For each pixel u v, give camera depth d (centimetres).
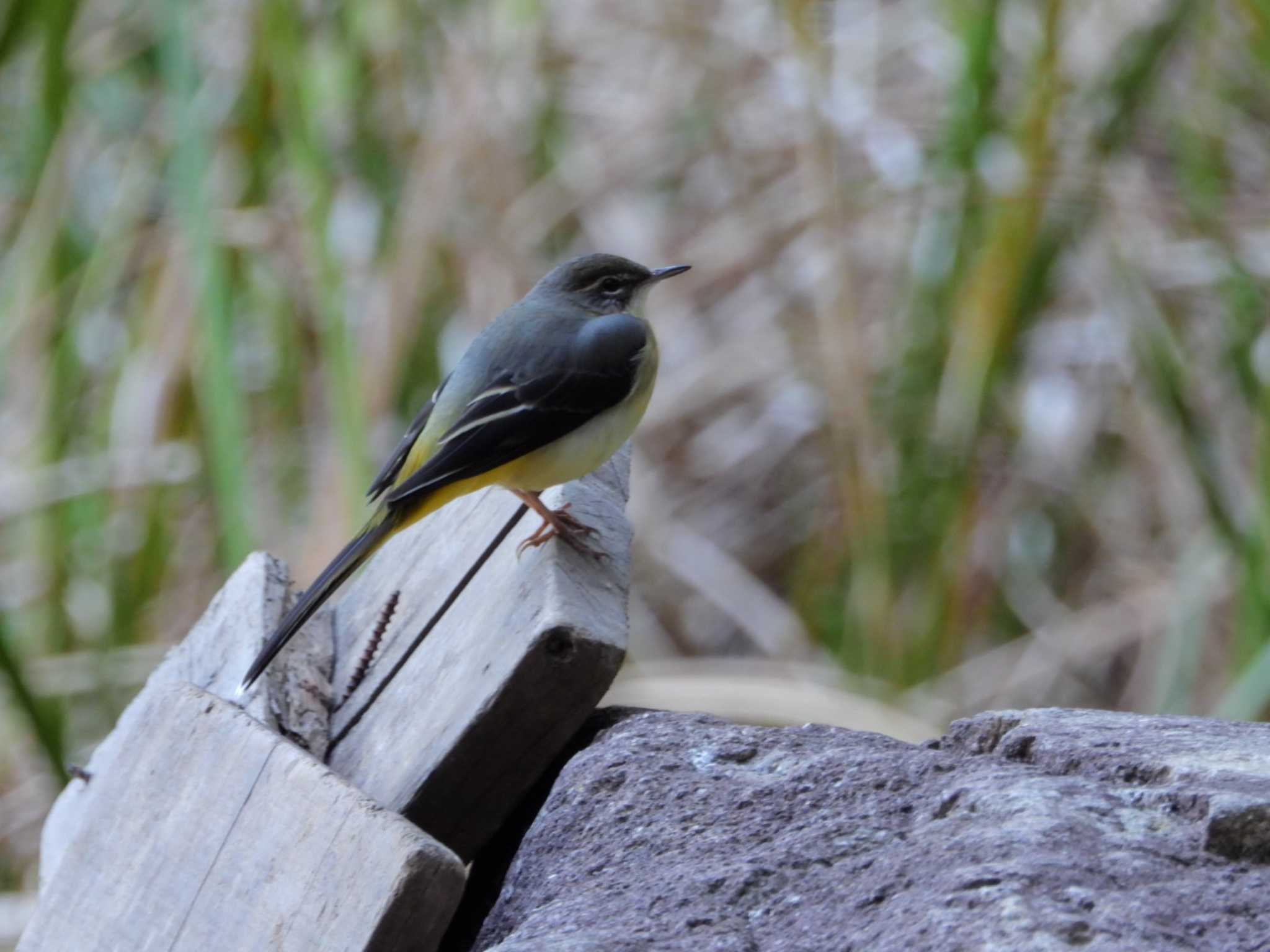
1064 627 1330
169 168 1238
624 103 1516
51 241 1297
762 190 1485
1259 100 1378
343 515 1015
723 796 478
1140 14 1309
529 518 655
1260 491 1148
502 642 567
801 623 1345
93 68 1308
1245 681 1055
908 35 1521
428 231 1182
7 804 1258
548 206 1454
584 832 481
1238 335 1277
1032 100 1197
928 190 1350
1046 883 378
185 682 584
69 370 1295
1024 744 482
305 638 691
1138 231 1347
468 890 570
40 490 1277
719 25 1510
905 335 1299
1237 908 369
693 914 409
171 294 1264
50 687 1215
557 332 775
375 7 1297
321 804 489
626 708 592
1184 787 429
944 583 1274
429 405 779
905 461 1278
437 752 554
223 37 1284
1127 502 1377
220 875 513
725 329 1480
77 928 559
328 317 1063
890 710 1051
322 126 1198
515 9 1358
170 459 1255
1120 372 1395
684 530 1424
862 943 378
